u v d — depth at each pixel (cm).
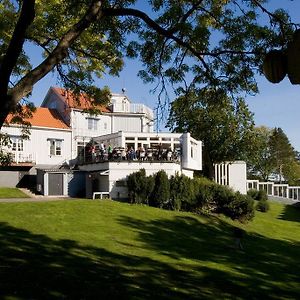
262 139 5994
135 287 1436
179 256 2077
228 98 1140
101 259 1820
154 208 3341
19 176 4803
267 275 1880
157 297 1356
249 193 5262
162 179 3412
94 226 2541
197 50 1101
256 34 1021
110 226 2592
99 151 4247
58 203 3045
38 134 5025
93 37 1402
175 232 2719
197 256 2131
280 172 9631
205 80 1140
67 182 4325
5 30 1509
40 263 1627
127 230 2553
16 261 1620
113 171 3891
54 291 1294
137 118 5609
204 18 1160
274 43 983
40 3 1472
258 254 2372
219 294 1491
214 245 2505
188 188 3444
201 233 2819
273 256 2361
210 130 5022
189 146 4203
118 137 4294
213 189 3528
